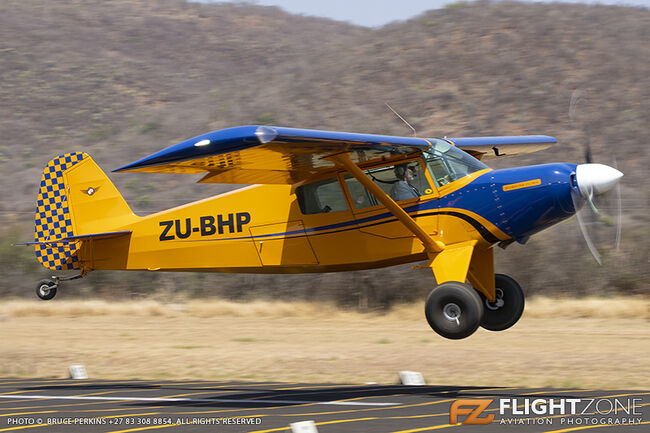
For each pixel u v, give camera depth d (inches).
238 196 1534.2
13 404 1242.6
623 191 3932.1
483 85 5649.6
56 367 1846.7
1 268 3730.3
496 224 1338.6
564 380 1467.8
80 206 1770.4
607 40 5974.4
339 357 1872.5
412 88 5787.4
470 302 1256.8
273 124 5669.3
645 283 2967.5
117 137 6476.4
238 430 963.3
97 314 3213.6
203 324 2844.5
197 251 1582.2
